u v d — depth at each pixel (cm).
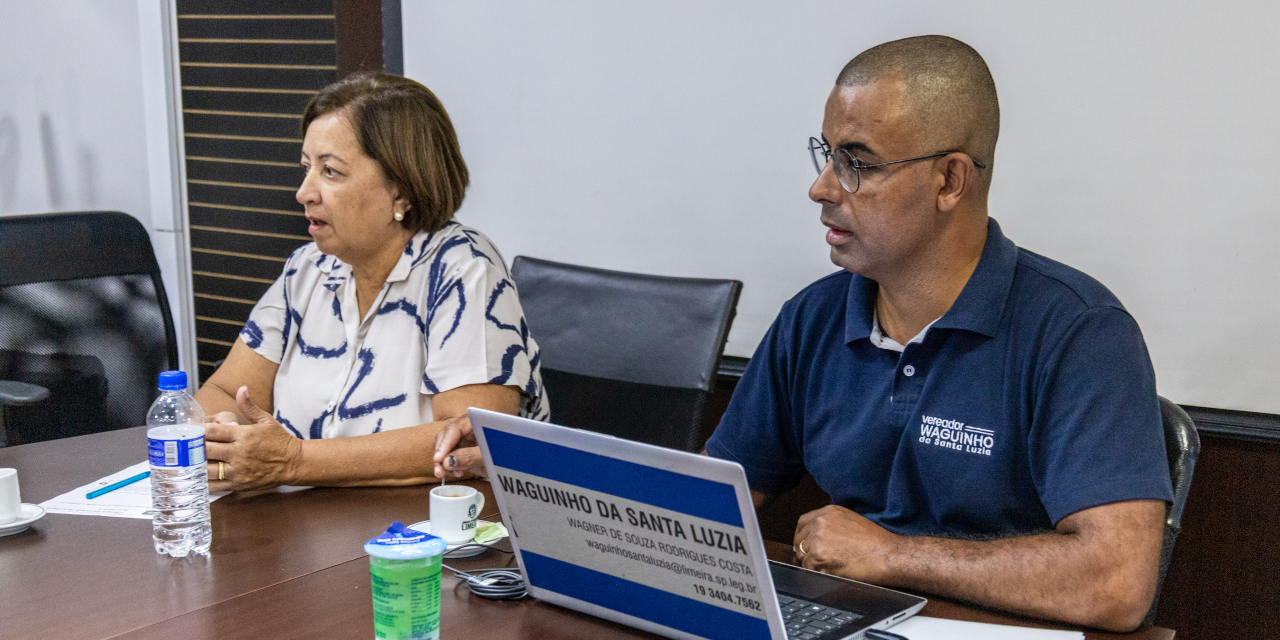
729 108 235
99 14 348
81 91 359
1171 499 111
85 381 203
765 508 152
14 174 381
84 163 365
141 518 131
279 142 323
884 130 120
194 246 351
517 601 108
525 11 261
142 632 98
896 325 135
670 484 91
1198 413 194
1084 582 105
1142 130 193
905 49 123
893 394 132
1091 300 122
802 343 144
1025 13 201
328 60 307
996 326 125
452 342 159
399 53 286
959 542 113
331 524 131
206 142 340
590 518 99
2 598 106
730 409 152
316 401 169
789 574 114
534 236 271
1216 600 197
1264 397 189
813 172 226
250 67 324
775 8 226
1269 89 182
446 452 142
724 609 94
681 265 248
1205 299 192
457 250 166
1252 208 186
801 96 226
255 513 135
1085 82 197
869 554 114
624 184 253
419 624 94
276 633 98
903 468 131
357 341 170
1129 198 196
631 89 248
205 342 356
